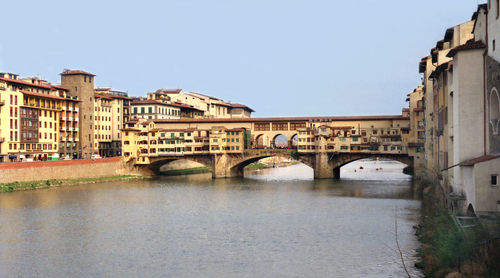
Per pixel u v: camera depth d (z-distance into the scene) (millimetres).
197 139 164000
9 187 113812
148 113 196750
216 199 105625
